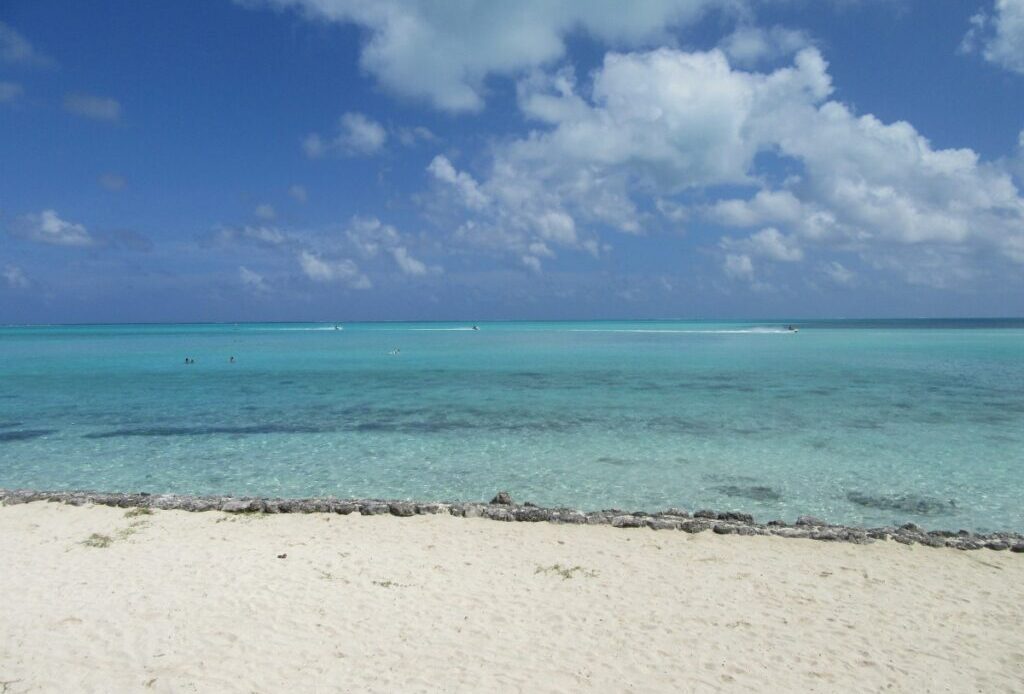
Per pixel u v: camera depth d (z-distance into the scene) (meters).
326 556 11.07
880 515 14.31
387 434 22.45
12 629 8.25
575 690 7.11
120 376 41.19
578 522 12.87
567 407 27.92
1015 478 16.88
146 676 7.21
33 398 31.22
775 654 7.95
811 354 58.09
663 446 20.44
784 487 16.23
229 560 10.84
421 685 7.14
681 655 7.89
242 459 19.14
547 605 9.23
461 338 99.06
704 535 12.21
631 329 147.50
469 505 13.68
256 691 6.96
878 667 7.70
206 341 91.81
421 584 9.94
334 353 62.91
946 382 36.06
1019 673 7.61
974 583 10.20
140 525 12.67
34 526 12.57
